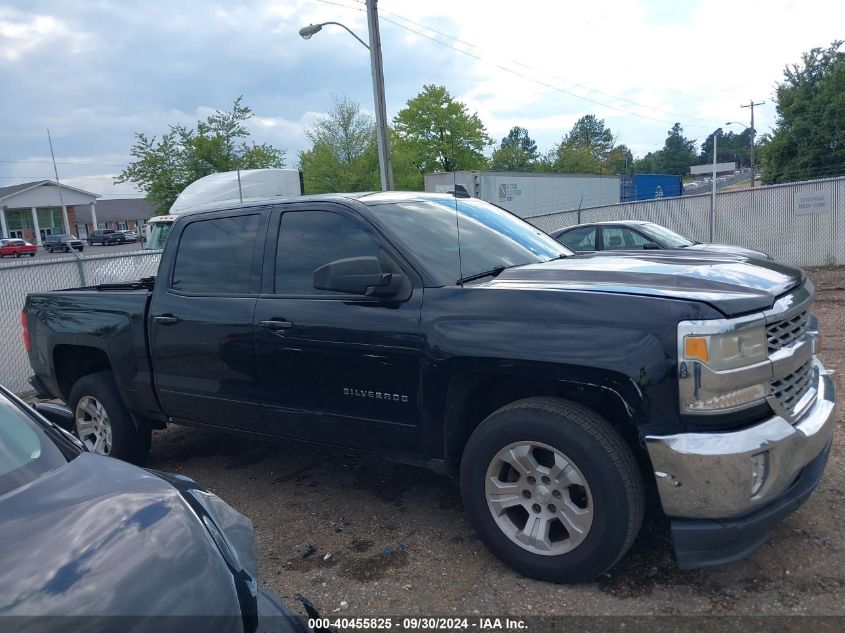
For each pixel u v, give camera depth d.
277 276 4.21
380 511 4.27
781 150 44.69
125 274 10.23
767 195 17.22
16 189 74.75
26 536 1.79
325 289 3.65
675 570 3.31
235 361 4.30
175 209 21.25
